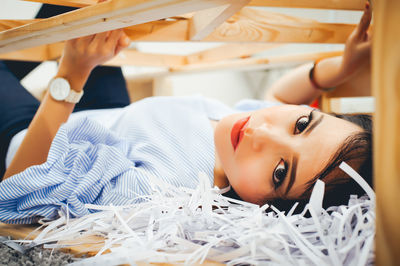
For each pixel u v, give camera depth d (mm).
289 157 667
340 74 1191
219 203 651
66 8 1309
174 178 801
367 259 453
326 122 685
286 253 490
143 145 882
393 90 279
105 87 1453
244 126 758
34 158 812
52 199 660
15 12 1329
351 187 647
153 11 470
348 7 817
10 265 492
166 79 2059
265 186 685
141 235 570
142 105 1038
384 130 286
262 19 865
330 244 469
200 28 729
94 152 769
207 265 463
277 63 1584
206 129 979
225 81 2992
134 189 734
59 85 836
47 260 498
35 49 1267
